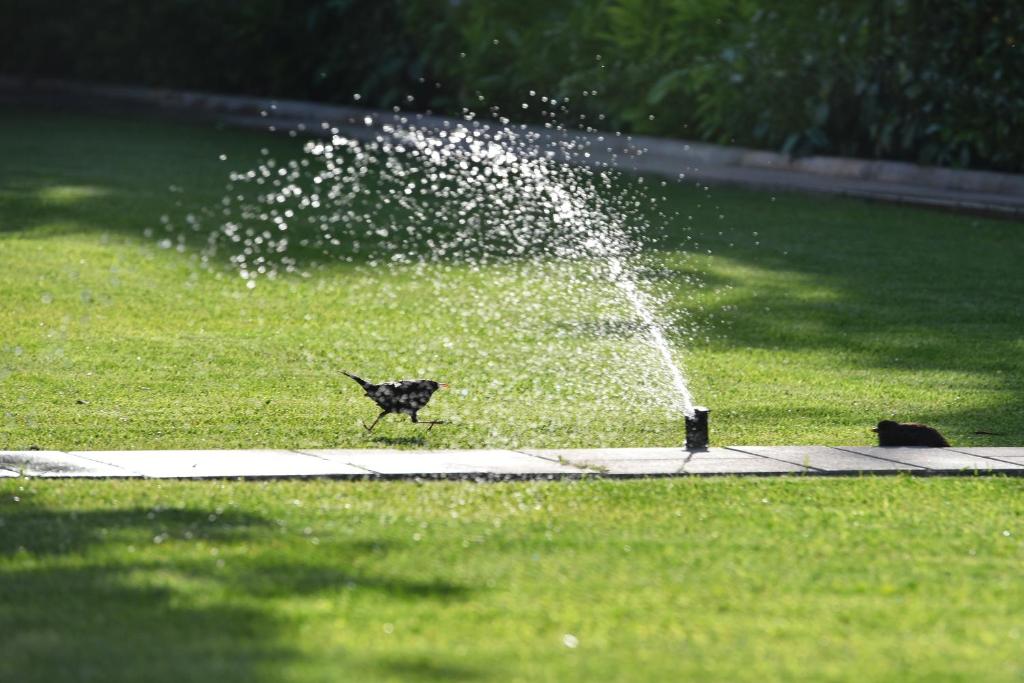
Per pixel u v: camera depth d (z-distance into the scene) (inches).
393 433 842.8
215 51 3166.8
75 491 681.0
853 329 1190.3
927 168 2064.5
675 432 858.1
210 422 864.3
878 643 471.8
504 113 2588.6
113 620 470.9
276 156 2297.0
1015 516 669.3
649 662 443.8
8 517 624.4
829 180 2068.2
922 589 541.0
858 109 2197.3
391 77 2819.9
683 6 2347.4
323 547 576.4
